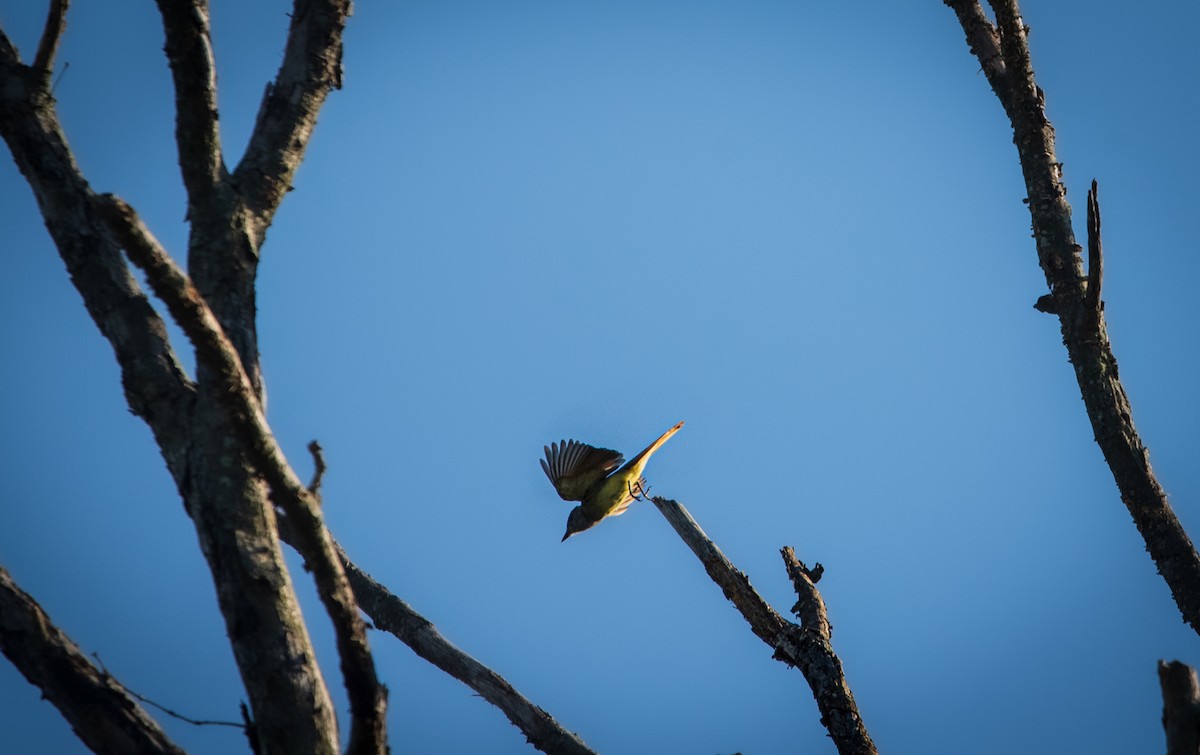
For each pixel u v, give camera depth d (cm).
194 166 1075
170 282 823
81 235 1042
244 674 952
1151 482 1238
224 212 1080
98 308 1039
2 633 921
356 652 930
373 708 936
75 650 939
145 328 1033
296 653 960
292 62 1184
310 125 1169
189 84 1039
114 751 917
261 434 881
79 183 1059
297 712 943
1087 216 1235
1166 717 843
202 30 1030
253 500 983
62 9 1056
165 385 1020
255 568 962
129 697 944
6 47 1088
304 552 921
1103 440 1259
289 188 1142
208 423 991
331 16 1197
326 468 938
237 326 1055
